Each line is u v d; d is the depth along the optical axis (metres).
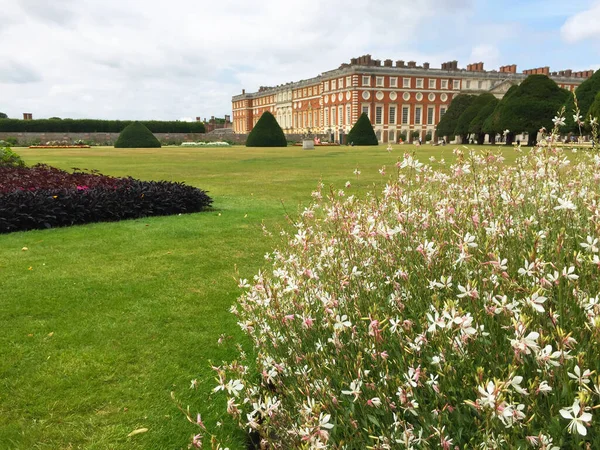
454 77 68.88
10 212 7.45
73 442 2.57
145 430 2.65
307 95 79.00
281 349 2.38
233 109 109.12
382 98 66.12
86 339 3.75
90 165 21.62
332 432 1.76
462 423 1.63
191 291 4.84
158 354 3.53
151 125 65.56
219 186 13.65
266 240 6.91
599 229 2.08
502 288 1.94
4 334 3.81
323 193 11.06
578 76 78.50
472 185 3.40
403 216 2.66
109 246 6.59
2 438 2.59
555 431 1.41
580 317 1.79
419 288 2.24
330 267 2.62
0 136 55.41
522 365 1.58
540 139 3.50
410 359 1.87
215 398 2.95
